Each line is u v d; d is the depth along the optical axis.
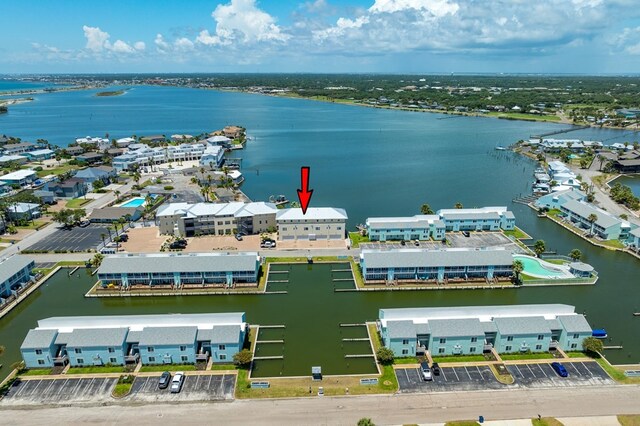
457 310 93.81
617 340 96.25
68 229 164.62
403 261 120.25
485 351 90.50
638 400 76.88
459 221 159.25
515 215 182.25
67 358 86.94
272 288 120.38
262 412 74.31
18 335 100.50
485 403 76.25
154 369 85.44
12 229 159.75
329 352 92.69
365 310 110.00
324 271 129.75
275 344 95.62
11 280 118.38
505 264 120.56
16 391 79.56
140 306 112.81
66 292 119.75
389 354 86.12
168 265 119.62
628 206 187.88
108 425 71.56
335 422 72.06
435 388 80.12
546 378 82.62
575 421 72.00
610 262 137.12
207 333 87.88
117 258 121.44
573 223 168.88
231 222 156.25
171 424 71.69
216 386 80.75
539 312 94.69
